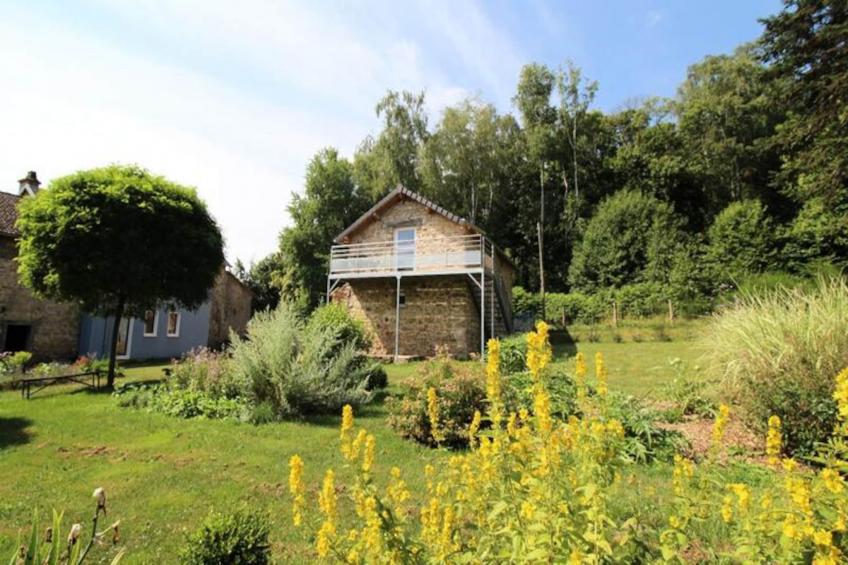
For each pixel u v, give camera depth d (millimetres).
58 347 18391
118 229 11453
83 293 11500
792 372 5238
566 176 37031
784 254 21688
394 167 31344
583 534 1822
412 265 17969
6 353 14820
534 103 37094
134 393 9438
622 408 6211
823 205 15750
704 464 2627
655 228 27969
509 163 35250
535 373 2258
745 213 24391
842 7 13102
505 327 21031
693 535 2607
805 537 1797
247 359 8352
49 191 11617
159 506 4277
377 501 2049
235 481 4906
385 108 32531
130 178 12039
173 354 22047
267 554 2898
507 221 36844
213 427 7289
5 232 16766
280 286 32562
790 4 14070
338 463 5480
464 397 6113
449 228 18906
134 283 11609
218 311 26516
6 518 4059
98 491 2084
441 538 2113
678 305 21734
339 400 8312
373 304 19719
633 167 35062
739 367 6059
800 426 4879
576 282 30062
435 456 5691
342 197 30938
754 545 1954
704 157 32688
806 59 14227
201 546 2697
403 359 17234
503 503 2066
